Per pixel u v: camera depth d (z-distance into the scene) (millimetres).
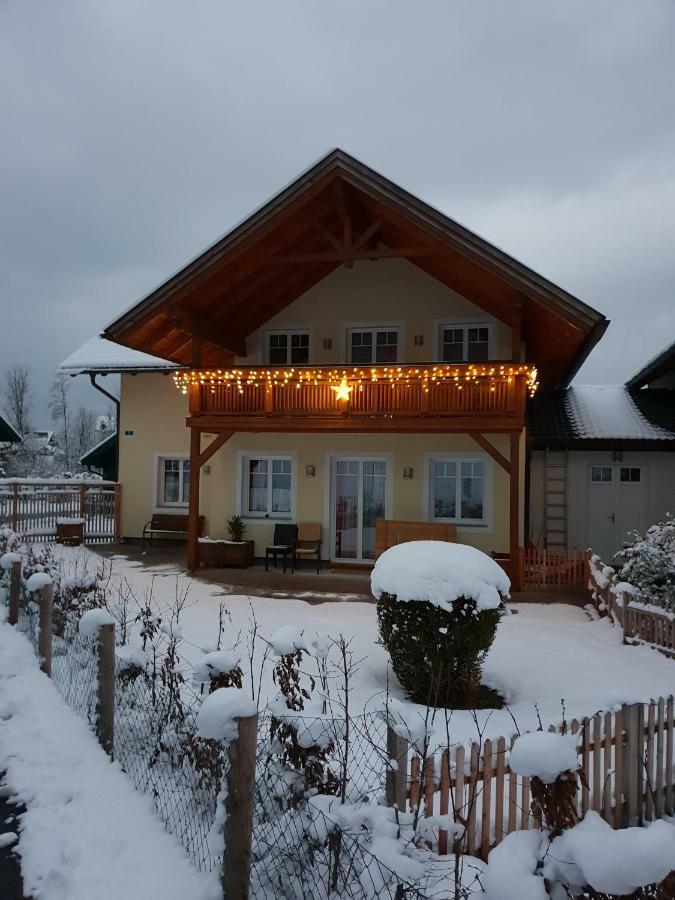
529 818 3910
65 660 6324
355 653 7859
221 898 3012
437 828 3525
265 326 16047
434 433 13828
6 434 25031
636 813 4605
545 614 10516
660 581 10297
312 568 14750
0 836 3701
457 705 6344
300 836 3156
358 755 4602
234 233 12641
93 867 3395
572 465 17156
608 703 4633
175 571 13867
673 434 16594
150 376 18266
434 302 15062
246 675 6816
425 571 6352
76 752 4777
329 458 15188
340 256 12672
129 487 18328
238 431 13852
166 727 4355
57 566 10227
